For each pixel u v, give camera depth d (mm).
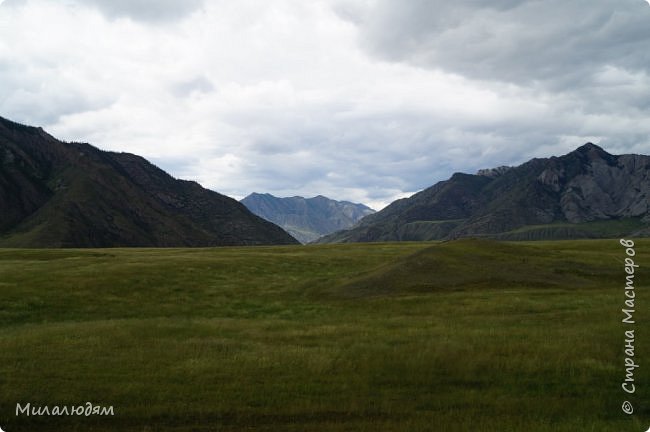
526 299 32188
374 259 71625
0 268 53969
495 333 22188
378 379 16391
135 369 17312
